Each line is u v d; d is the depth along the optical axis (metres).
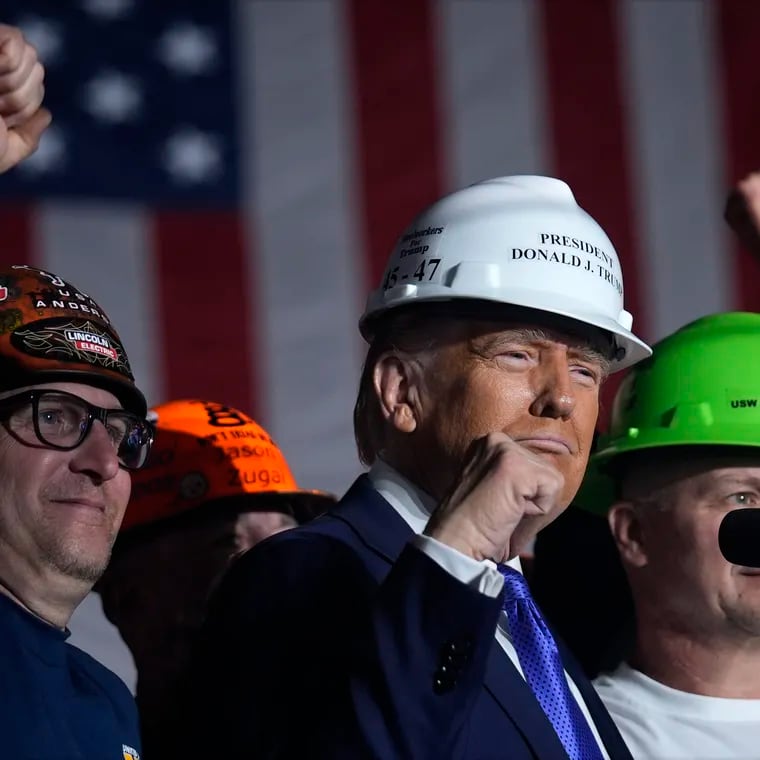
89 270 16.48
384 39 17.58
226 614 6.81
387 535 7.18
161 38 17.22
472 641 6.10
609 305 7.66
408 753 5.98
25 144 6.98
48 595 6.87
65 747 6.62
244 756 6.45
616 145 17.78
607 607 9.72
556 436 7.25
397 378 7.49
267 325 16.70
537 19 17.89
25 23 16.92
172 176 16.88
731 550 8.46
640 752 8.50
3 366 6.86
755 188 9.94
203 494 9.98
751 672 8.66
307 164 17.20
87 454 6.93
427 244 7.69
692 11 18.16
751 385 8.93
